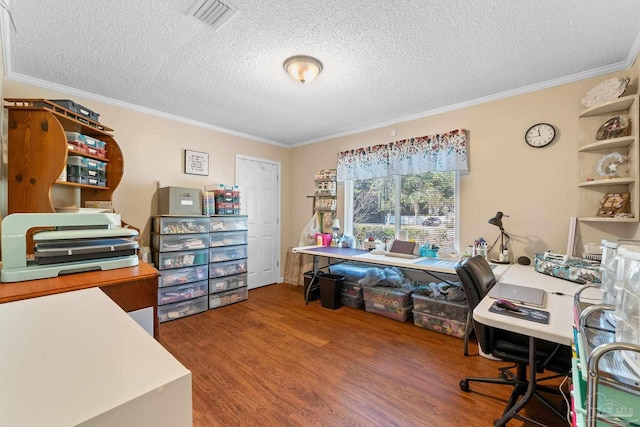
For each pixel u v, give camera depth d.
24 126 1.84
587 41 1.88
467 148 2.92
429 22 1.70
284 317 3.11
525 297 1.52
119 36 1.84
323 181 4.16
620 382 0.69
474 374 2.03
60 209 2.14
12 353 0.57
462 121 2.96
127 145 3.01
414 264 2.64
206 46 1.96
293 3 1.55
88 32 1.79
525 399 1.44
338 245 3.90
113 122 2.90
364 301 3.35
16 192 1.82
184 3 1.55
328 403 1.72
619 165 2.15
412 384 1.91
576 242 2.30
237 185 4.00
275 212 4.58
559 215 2.43
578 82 2.34
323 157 4.30
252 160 4.25
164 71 2.30
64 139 1.87
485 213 2.82
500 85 2.54
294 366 2.12
